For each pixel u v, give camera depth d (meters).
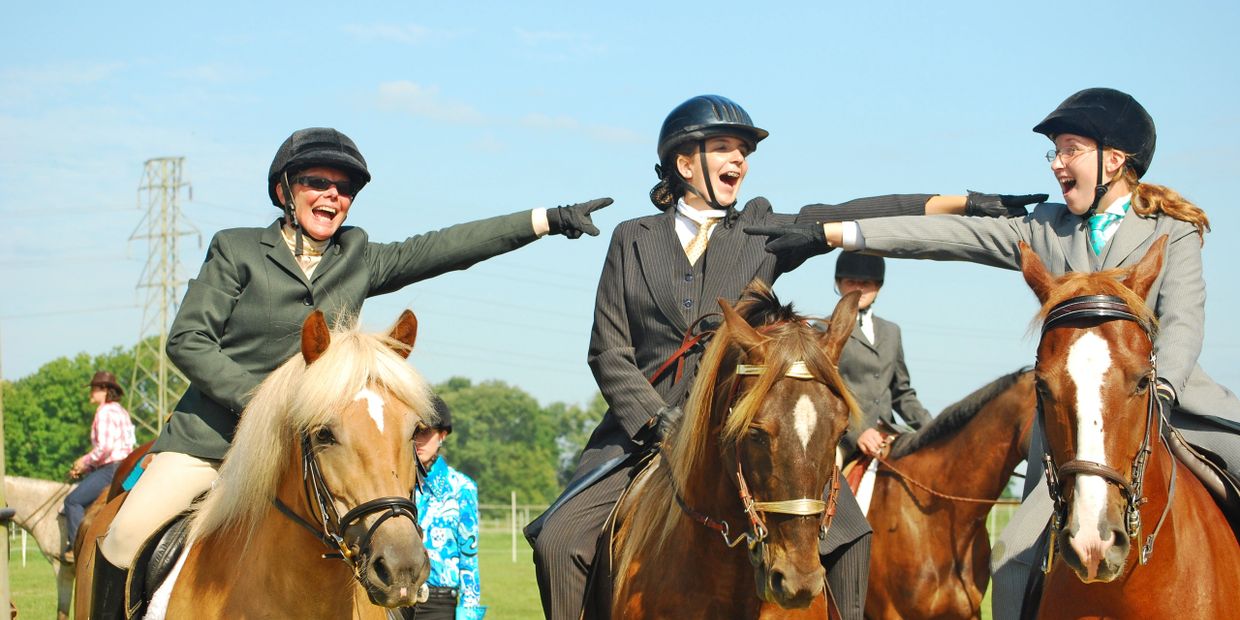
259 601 4.60
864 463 8.38
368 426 4.21
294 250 5.60
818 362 4.35
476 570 7.82
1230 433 5.12
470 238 5.96
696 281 5.75
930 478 7.99
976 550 7.91
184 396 5.52
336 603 4.57
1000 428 7.69
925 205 6.10
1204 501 4.85
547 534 5.44
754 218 5.96
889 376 9.35
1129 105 5.29
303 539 4.49
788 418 4.25
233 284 5.45
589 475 5.58
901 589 7.93
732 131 5.91
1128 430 4.25
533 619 14.29
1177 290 5.05
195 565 4.84
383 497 4.14
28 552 25.97
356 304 5.62
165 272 61.00
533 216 6.02
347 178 5.64
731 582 4.73
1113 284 4.43
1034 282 4.62
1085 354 4.27
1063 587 4.75
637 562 5.09
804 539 4.20
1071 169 5.29
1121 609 4.58
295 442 4.50
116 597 5.19
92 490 13.13
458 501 7.77
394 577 4.04
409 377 4.36
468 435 106.44
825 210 6.09
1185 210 5.18
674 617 4.85
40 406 80.44
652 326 5.75
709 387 4.71
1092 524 4.10
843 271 9.26
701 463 4.75
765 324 4.83
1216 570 4.66
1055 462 4.34
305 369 4.45
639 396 5.46
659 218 5.96
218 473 5.27
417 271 5.95
